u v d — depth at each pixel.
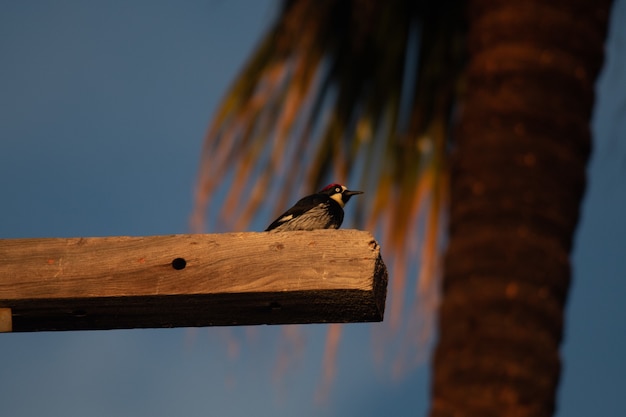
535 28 12.14
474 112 11.98
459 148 12.00
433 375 10.96
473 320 10.90
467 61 13.76
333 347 12.83
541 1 12.23
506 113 11.79
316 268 10.05
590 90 12.16
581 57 12.16
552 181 11.52
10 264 10.32
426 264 13.73
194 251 10.25
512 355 10.68
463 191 11.62
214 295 10.11
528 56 12.02
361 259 10.03
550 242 11.24
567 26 12.17
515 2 12.27
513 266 11.05
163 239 10.32
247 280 10.09
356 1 14.65
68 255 10.33
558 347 10.95
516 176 11.48
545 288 11.03
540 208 11.34
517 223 11.26
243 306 10.29
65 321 10.61
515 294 10.92
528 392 10.58
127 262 10.27
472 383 10.63
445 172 14.36
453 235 11.53
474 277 11.09
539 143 11.64
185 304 10.28
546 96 11.87
